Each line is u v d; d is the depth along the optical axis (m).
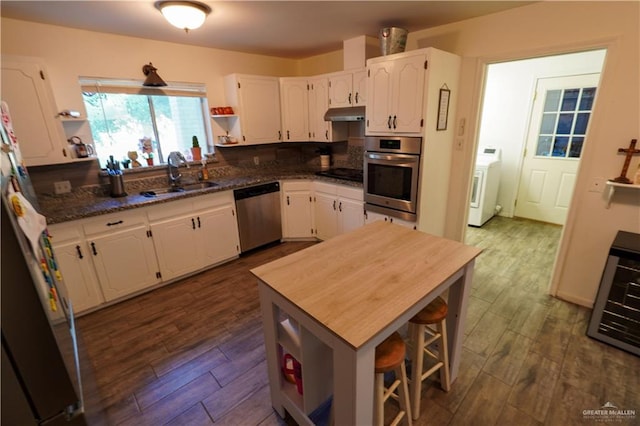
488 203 4.41
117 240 2.62
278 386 1.59
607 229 2.28
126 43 2.89
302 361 1.35
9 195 0.84
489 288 2.80
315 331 1.16
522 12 2.35
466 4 2.28
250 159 4.08
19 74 2.20
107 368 2.00
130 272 2.73
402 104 2.61
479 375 1.86
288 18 2.50
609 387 1.74
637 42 1.95
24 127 2.27
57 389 0.87
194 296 2.82
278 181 3.76
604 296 2.01
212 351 2.13
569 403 1.66
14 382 0.80
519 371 1.88
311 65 4.16
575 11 2.14
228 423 1.62
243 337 2.26
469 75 2.73
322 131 3.77
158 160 3.35
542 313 2.42
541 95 4.13
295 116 3.90
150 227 2.79
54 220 2.26
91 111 2.86
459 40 2.71
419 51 2.40
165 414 1.68
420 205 2.73
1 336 0.77
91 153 2.73
